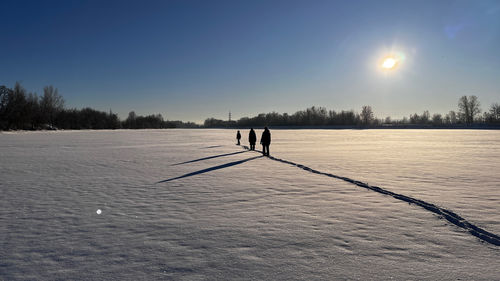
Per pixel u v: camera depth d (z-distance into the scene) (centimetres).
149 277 305
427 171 1052
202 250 374
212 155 1709
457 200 623
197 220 498
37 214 538
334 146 2433
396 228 453
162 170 1109
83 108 10812
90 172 1068
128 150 2116
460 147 2280
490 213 525
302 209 562
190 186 796
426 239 408
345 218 504
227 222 486
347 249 375
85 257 355
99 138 4228
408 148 2189
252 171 1066
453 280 296
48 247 386
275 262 339
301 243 395
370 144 2691
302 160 1406
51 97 8819
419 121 14250
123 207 585
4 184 841
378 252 365
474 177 924
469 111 10025
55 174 1026
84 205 602
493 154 1706
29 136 4884
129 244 395
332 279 299
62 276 309
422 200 621
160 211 555
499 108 9512
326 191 723
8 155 1741
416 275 307
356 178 905
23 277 308
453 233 431
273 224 474
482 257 351
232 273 313
